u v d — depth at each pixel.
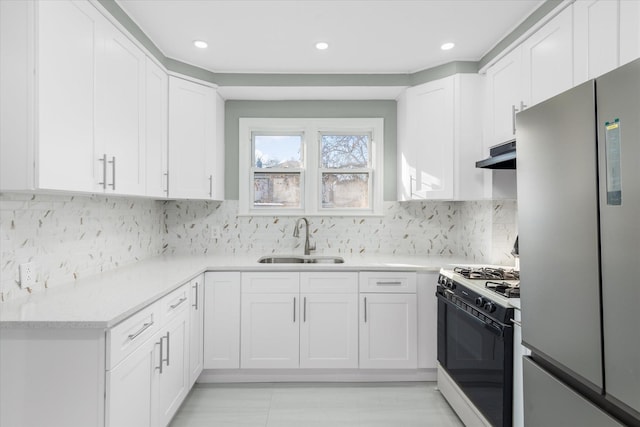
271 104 3.17
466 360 1.97
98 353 1.29
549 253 1.15
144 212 2.78
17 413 1.29
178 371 2.00
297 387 2.49
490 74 2.44
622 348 0.88
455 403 2.13
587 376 0.99
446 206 3.17
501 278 2.02
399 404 2.28
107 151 1.75
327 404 2.27
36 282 1.68
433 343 2.53
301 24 2.13
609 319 0.92
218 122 2.98
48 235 1.76
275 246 3.17
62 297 1.58
